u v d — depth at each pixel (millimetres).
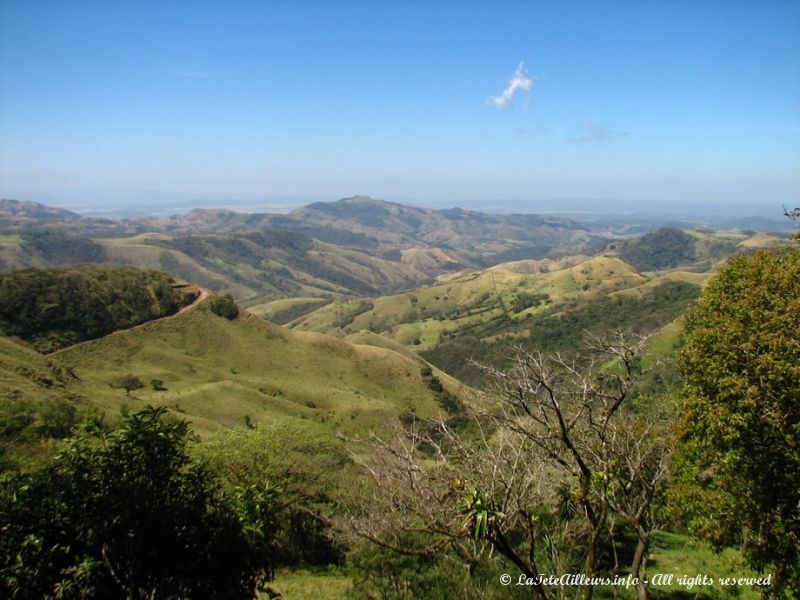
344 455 19688
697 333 13305
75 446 8016
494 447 10344
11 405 15320
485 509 7766
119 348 85125
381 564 12391
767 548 11039
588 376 8672
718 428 11266
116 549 7875
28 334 78188
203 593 8711
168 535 8516
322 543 15758
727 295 14961
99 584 7652
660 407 14102
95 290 90500
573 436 10023
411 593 11008
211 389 76562
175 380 81438
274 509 9664
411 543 13031
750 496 10953
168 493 8648
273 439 18031
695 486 13219
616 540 16125
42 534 7273
